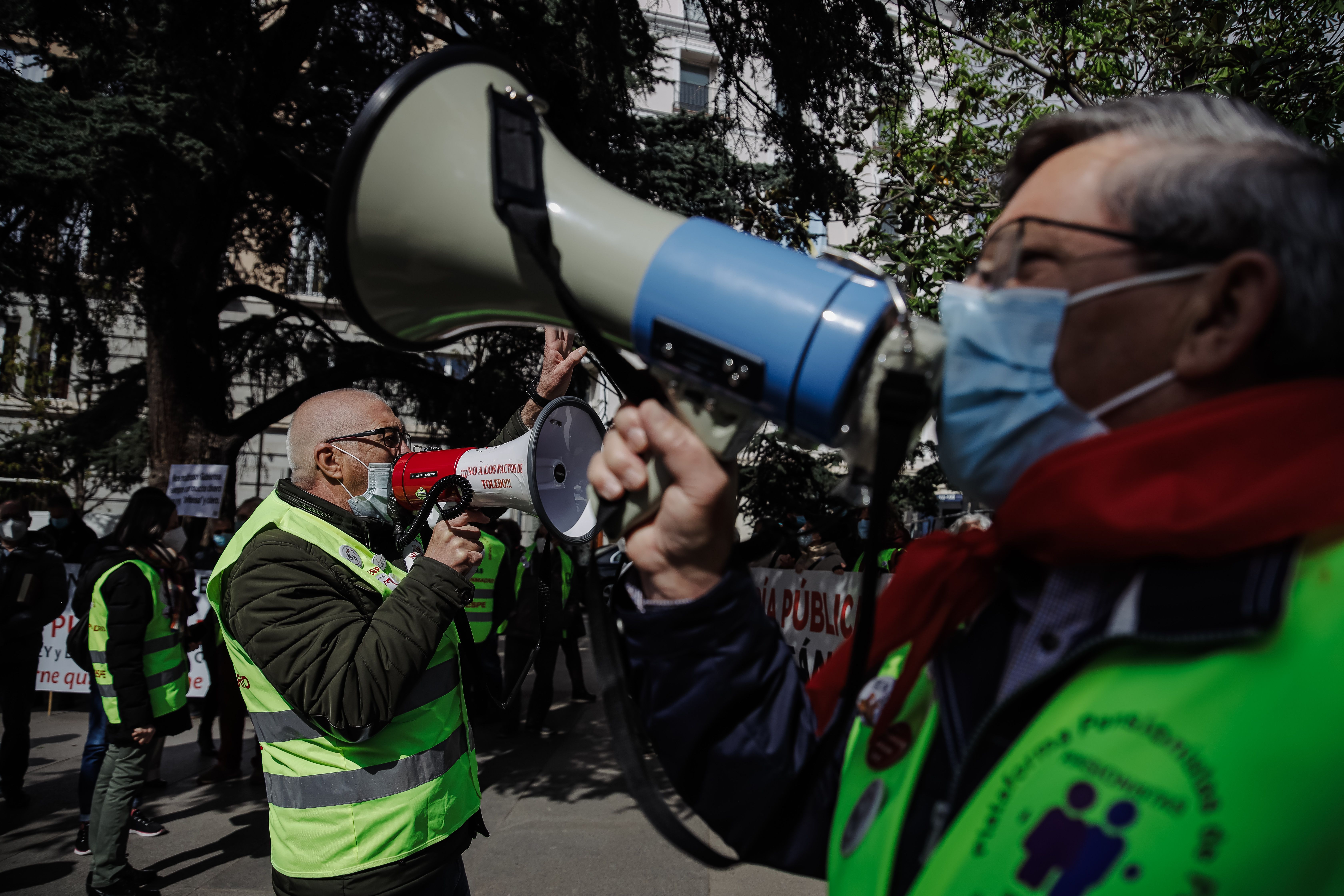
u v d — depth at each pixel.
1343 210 0.57
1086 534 0.57
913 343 0.68
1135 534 0.54
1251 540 0.50
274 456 20.11
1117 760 0.51
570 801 4.77
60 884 3.77
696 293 0.72
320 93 8.79
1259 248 0.58
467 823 1.91
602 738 6.15
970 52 6.70
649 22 7.38
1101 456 0.57
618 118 6.98
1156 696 0.51
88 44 6.62
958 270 5.13
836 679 0.96
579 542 1.49
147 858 4.02
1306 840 0.45
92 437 12.79
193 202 7.70
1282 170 0.58
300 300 14.86
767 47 6.29
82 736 6.45
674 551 0.77
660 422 0.74
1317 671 0.47
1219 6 4.51
